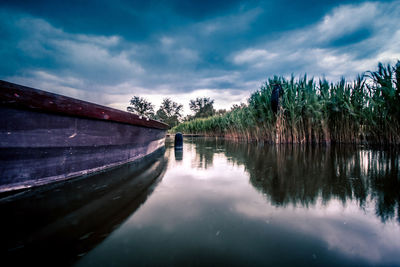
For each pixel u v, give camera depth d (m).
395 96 3.84
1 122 1.23
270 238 0.79
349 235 0.80
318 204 1.14
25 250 0.72
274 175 1.90
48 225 0.90
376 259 0.66
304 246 0.73
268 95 5.81
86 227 0.89
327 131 5.14
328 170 2.08
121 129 2.41
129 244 0.75
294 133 5.48
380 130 4.36
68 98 1.58
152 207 1.11
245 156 3.29
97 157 2.05
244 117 7.50
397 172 1.92
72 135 1.70
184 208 1.10
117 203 1.18
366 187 1.45
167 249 0.72
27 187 1.39
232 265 0.63
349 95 4.94
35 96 1.35
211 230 0.85
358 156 3.02
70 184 1.57
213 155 3.51
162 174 1.98
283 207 1.10
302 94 5.54
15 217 0.98
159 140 4.59
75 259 0.66
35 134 1.41
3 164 1.26
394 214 0.99
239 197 1.28
